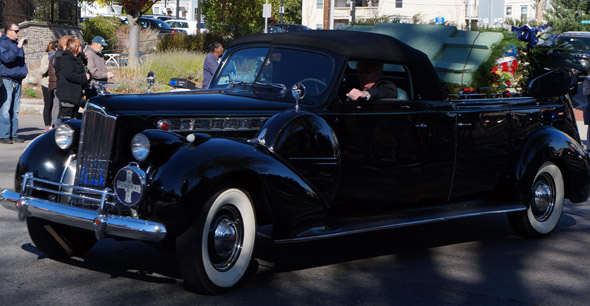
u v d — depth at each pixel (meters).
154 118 4.59
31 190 4.76
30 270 4.89
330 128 4.98
